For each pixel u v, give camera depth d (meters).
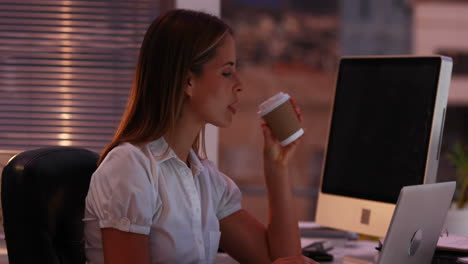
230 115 1.38
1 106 2.56
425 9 13.42
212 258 1.46
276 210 1.58
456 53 13.28
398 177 1.72
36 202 1.31
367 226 1.77
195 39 1.32
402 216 1.19
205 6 2.51
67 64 2.57
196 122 1.38
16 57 2.57
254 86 13.86
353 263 1.66
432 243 1.39
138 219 1.25
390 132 1.77
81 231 1.41
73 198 1.39
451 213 1.80
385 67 1.81
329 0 13.91
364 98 1.86
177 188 1.35
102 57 2.58
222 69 1.35
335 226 1.87
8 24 2.57
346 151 1.88
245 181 11.89
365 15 13.94
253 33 14.23
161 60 1.31
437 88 1.67
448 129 12.77
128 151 1.28
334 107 1.95
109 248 1.25
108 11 2.57
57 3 2.57
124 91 2.59
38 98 2.57
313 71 13.96
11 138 2.56
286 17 14.34
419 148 1.68
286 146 1.58
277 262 1.37
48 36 2.57
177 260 1.33
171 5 2.54
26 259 1.31
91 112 2.58
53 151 1.40
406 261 1.29
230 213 1.60
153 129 1.32
